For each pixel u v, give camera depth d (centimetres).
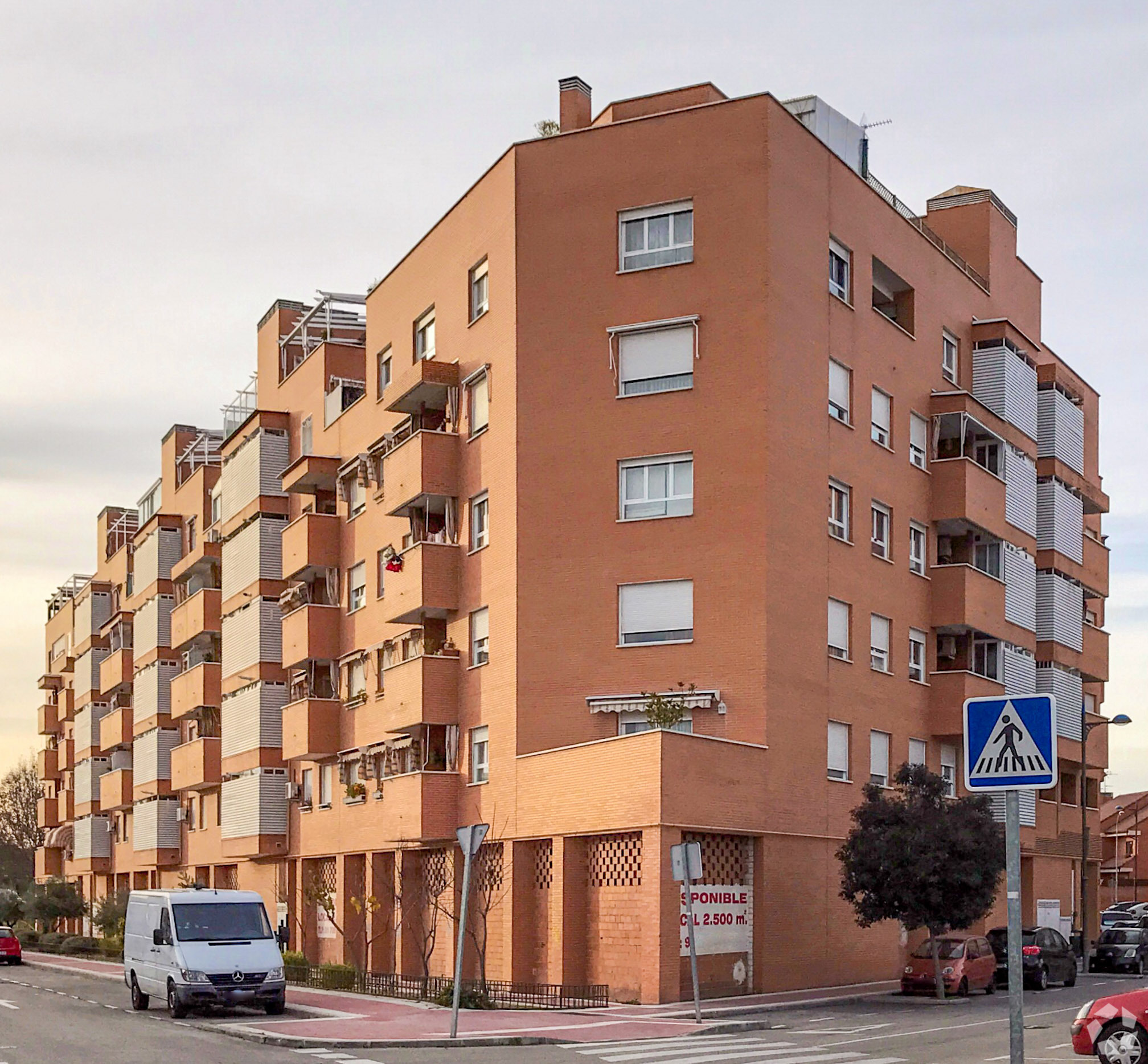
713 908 3189
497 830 3575
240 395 5928
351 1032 2388
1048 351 5484
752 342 3522
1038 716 1079
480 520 3888
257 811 4997
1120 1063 1725
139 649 6900
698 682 3444
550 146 3762
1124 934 4703
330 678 4859
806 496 3638
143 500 7606
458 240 4081
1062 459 5216
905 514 4178
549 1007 2922
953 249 4944
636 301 3628
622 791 3114
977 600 4331
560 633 3566
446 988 3016
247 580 5312
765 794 3350
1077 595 5319
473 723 3791
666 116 3675
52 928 7850
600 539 3578
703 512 3500
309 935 4834
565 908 3253
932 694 4250
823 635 3672
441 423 4216
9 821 11644
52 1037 2333
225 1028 2461
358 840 4406
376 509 4534
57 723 9325
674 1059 1995
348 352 5050
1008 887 1068
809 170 3756
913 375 4294
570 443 3631
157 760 6431
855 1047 2166
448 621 4003
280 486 5291
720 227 3588
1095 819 5697
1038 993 3572
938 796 3378
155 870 6731
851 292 3959
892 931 3825
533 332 3700
